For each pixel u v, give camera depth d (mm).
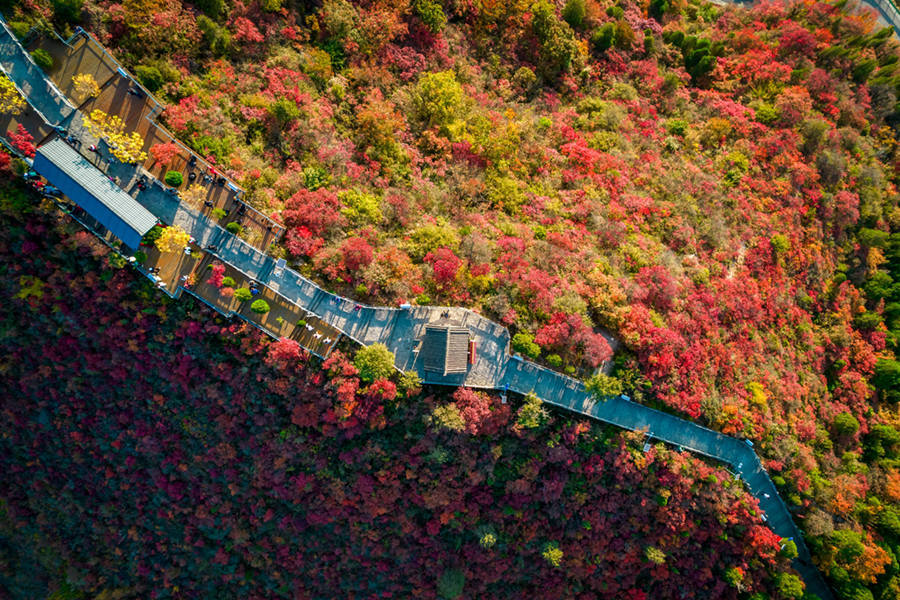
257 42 44219
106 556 53719
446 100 48469
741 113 60438
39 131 36688
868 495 53562
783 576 48562
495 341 41781
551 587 49438
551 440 41156
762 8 70000
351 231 40531
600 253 47219
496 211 47531
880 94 67438
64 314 39406
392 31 48438
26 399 45438
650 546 46812
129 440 46062
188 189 38406
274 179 40469
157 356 39781
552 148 52312
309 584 50125
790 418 50469
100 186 35625
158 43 39938
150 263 37438
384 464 41344
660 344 42531
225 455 43250
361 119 44750
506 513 43844
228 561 50344
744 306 49906
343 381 37375
